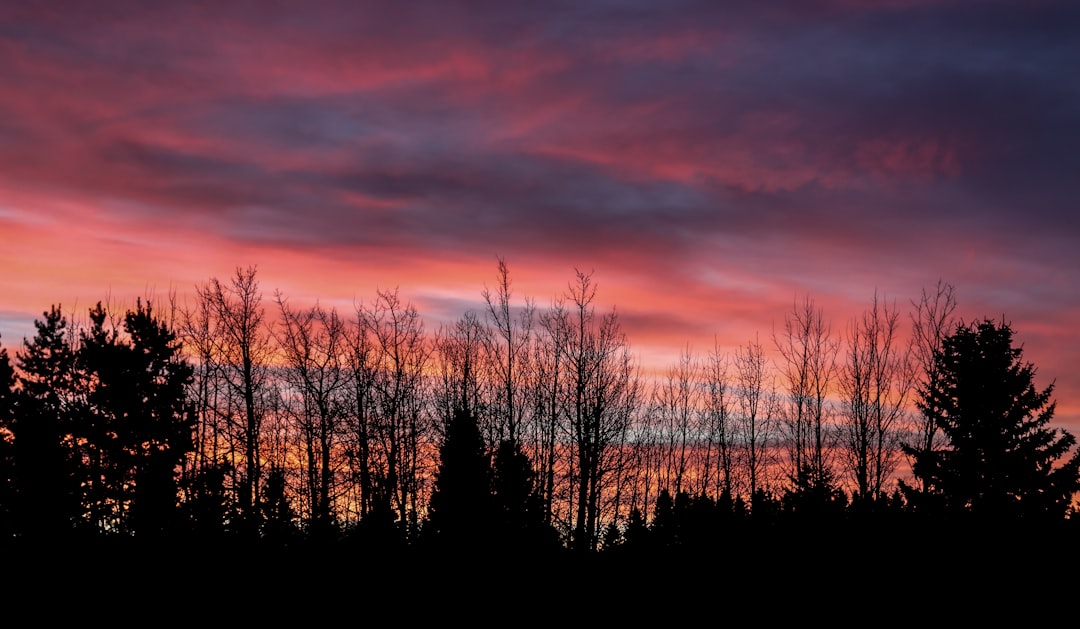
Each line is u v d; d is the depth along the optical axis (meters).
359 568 36.59
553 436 47.78
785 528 39.75
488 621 33.81
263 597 34.50
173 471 39.81
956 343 37.03
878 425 49.56
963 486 35.38
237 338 47.78
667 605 35.81
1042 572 32.28
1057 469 34.91
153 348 40.75
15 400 41.28
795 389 56.66
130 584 34.66
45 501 37.47
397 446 50.19
